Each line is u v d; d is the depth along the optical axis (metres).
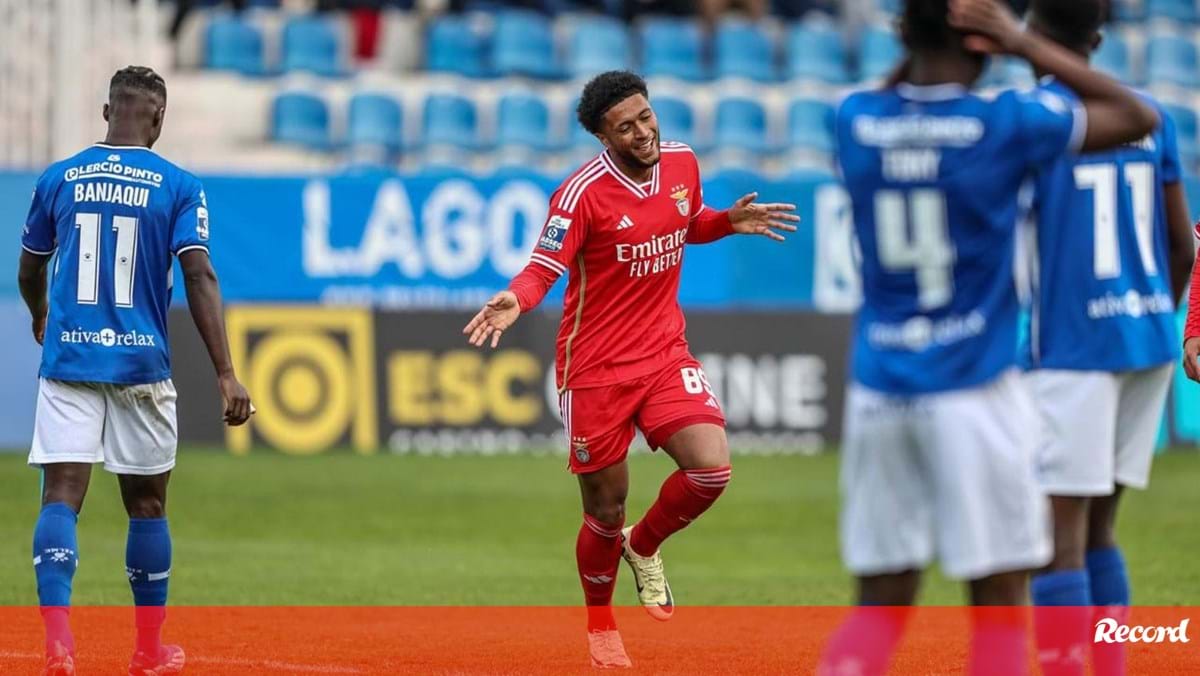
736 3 77.00
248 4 74.38
